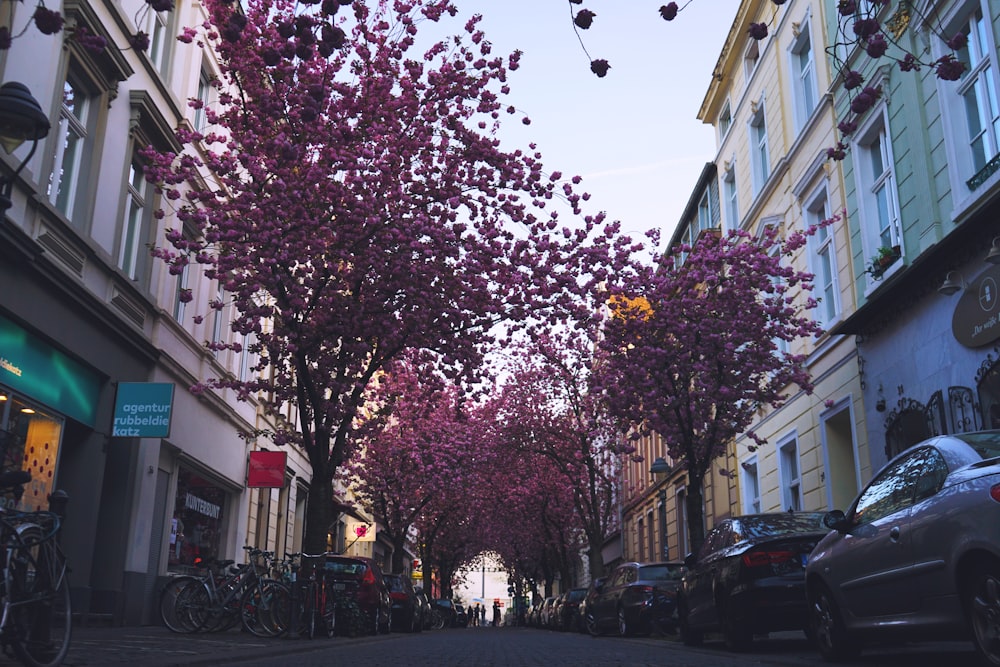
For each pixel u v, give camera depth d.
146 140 15.92
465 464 31.58
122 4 14.65
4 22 10.87
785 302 17.08
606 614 18.20
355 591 17.03
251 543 23.89
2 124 6.80
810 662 7.69
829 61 17.64
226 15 13.43
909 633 6.25
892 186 15.30
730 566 9.94
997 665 5.26
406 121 14.01
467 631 29.59
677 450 17.84
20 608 5.75
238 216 13.59
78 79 13.59
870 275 15.85
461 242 14.30
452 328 15.07
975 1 12.54
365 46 13.87
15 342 11.55
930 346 13.44
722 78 25.77
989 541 5.23
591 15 4.85
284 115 13.45
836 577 7.36
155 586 16.78
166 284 17.12
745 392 17.64
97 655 7.58
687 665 8.32
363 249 13.97
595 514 30.52
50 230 12.41
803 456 19.34
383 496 33.28
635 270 16.98
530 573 62.25
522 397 31.28
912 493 6.42
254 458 20.61
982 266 11.91
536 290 15.01
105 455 14.54
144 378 16.16
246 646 10.28
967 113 12.86
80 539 13.83
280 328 14.70
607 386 17.92
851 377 16.64
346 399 15.62
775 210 21.12
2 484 5.95
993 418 11.69
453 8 13.92
